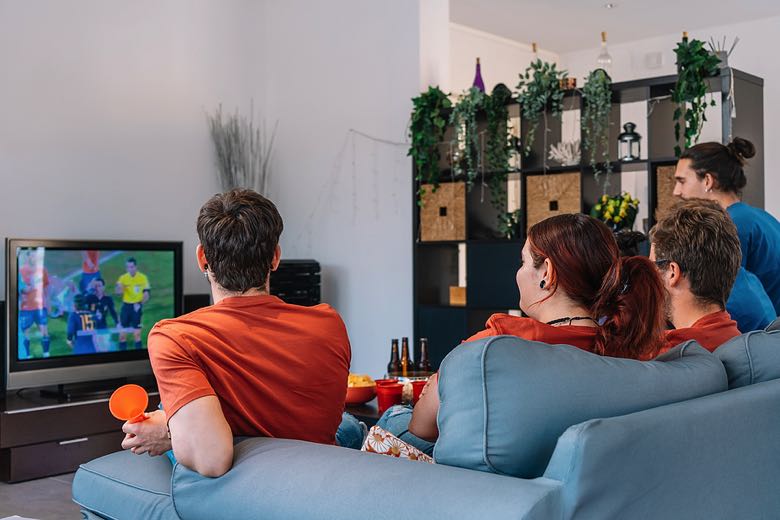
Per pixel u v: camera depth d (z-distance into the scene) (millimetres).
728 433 1604
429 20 5707
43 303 4840
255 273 1927
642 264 1841
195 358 1751
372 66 5926
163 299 5406
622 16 7105
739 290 2738
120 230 5703
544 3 6746
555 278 1794
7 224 5145
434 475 1376
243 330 1853
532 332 1750
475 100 5121
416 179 5520
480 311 5492
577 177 4926
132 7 5770
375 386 3443
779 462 1790
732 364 1891
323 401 1967
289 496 1502
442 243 5453
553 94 4930
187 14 6094
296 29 6414
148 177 5859
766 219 3242
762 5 6801
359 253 6008
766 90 7184
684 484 1484
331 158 6180
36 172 5277
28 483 4461
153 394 5066
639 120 7652
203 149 6188
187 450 1634
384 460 1502
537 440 1400
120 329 5191
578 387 1446
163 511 1828
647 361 1660
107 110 5633
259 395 1849
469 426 1436
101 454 4836
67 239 5145
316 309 2021
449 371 1478
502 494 1263
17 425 4469
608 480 1305
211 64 6242
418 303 5582
